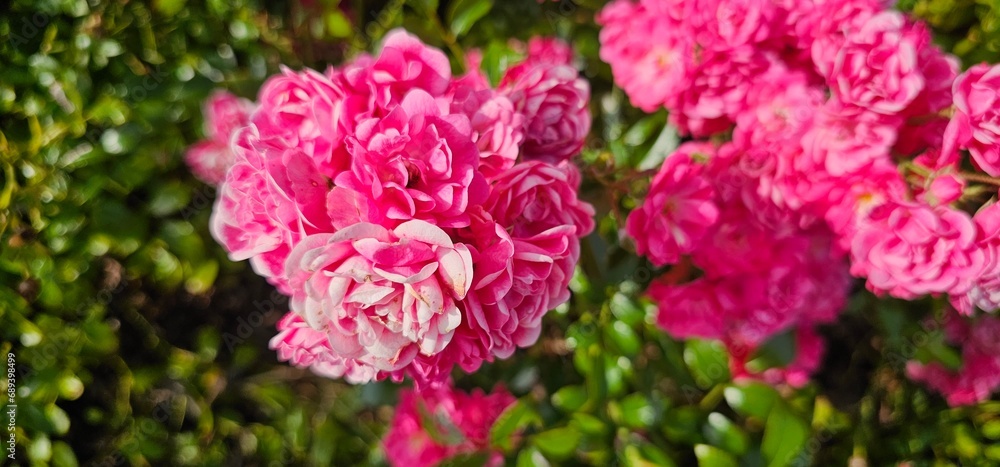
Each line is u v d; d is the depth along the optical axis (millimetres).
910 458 409
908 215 279
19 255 378
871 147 285
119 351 438
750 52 307
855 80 281
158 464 451
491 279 233
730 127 346
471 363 254
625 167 341
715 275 324
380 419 464
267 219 249
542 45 367
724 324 338
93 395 435
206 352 457
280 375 483
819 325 466
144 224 407
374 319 233
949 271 276
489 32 417
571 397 360
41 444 400
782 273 317
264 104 261
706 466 353
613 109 415
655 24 332
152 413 452
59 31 383
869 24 277
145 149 392
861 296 385
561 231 245
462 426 378
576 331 360
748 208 311
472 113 253
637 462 350
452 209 232
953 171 279
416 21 381
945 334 382
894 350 402
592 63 426
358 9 428
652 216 290
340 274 226
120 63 393
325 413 467
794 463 388
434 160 233
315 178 238
